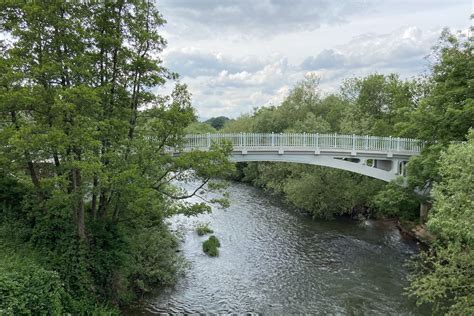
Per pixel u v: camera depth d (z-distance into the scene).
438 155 18.14
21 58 10.56
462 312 10.76
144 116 13.70
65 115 10.98
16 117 11.66
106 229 13.91
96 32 11.77
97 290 12.70
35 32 10.55
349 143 23.25
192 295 15.47
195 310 14.25
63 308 10.78
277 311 14.45
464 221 9.46
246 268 18.62
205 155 13.20
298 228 25.64
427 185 21.78
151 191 12.06
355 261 19.62
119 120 12.37
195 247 21.38
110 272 13.20
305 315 14.16
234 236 23.78
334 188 27.53
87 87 10.70
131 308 13.80
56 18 10.67
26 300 9.38
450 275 11.22
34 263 11.04
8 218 13.09
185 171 13.82
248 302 15.11
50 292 10.20
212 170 13.02
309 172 28.58
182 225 23.61
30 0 10.66
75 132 10.46
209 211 13.92
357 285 16.77
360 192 27.06
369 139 23.36
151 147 13.23
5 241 12.10
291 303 15.11
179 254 19.83
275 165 35.75
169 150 16.75
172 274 16.45
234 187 43.31
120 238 14.05
